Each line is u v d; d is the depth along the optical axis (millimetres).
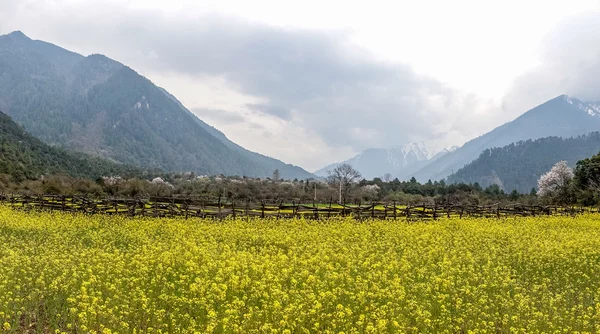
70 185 69188
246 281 14547
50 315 13188
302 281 16016
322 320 12445
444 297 14211
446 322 13000
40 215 33844
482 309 14125
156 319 12414
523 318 13469
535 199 87250
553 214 48531
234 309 12414
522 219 39531
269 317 12500
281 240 24156
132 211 36688
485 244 24688
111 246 23078
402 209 40188
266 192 85938
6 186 69875
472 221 34844
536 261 20766
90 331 11375
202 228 27578
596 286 17562
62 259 17984
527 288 17109
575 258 21688
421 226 31266
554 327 12906
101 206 38594
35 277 15953
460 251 22000
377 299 14391
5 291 13750
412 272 17969
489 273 18172
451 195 96562
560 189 87062
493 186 124000
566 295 16328
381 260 19906
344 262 19109
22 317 13211
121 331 11703
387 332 11984
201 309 12695
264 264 16938
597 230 33375
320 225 30516
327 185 102688
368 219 36094
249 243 23984
